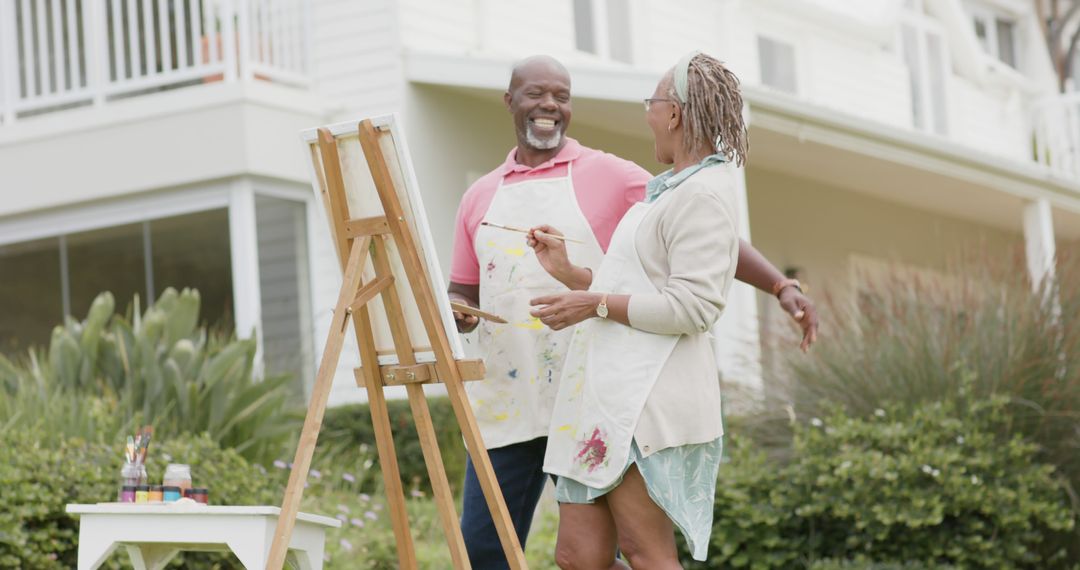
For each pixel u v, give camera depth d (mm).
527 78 4141
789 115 9547
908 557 6812
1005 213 14281
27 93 10172
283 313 9547
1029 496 6848
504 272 4129
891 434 6969
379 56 9742
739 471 7086
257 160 9344
